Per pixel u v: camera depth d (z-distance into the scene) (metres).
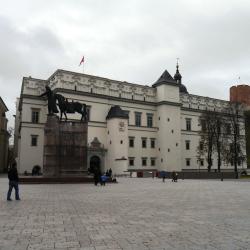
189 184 41.59
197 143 101.31
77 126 40.44
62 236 10.16
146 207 17.19
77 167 39.94
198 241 9.50
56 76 77.19
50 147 39.56
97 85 82.62
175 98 93.88
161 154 90.62
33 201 19.86
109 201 20.06
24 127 77.75
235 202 19.75
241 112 95.00
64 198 21.77
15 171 20.45
